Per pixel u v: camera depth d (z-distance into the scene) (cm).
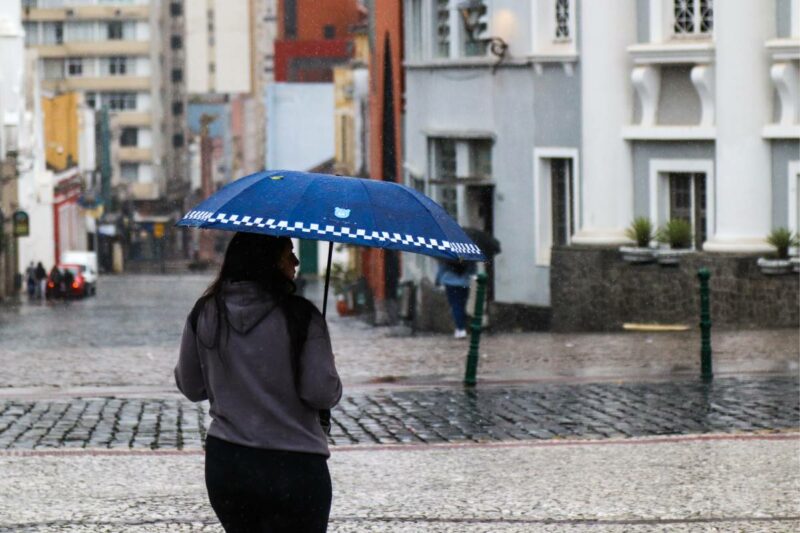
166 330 4088
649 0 3159
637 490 1208
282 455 691
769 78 2917
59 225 10612
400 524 1082
